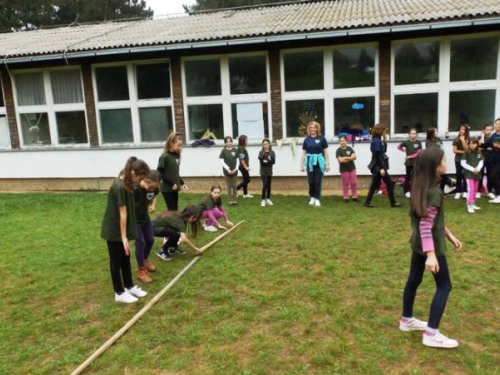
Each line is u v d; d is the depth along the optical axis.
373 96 10.70
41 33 15.48
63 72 12.68
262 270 5.28
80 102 12.73
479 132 10.30
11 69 12.90
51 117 12.98
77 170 12.54
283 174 11.17
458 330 3.69
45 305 4.56
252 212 8.59
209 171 11.59
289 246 6.24
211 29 11.73
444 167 3.30
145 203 5.02
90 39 12.64
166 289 4.74
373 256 5.67
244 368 3.22
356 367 3.19
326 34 9.89
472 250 5.77
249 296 4.52
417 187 3.31
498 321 3.84
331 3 13.80
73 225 8.08
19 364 3.44
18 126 13.26
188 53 11.52
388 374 3.09
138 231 5.00
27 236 7.37
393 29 9.48
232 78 11.48
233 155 9.23
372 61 10.59
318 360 3.27
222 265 5.49
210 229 7.22
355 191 9.38
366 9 11.74
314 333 3.71
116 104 12.35
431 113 10.47
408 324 3.65
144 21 15.40
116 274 4.48
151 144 12.30
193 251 6.13
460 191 9.23
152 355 3.47
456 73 10.22
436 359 3.26
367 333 3.67
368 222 7.49
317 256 5.74
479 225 6.98
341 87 10.87
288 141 11.03
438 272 3.39
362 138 10.70
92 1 33.31
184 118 11.89
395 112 10.66
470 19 9.03
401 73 10.48
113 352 3.52
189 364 3.31
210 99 11.67
